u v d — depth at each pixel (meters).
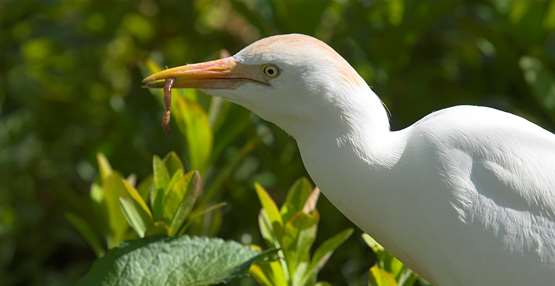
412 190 6.96
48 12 12.59
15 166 12.12
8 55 12.64
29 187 12.07
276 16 10.65
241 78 7.16
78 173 12.02
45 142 12.33
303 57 6.96
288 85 7.00
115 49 12.59
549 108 10.20
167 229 7.77
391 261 7.88
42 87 12.55
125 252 7.50
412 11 10.70
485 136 6.94
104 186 8.43
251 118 9.87
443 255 6.98
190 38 12.38
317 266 7.86
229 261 7.42
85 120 12.32
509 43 11.10
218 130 9.05
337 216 10.05
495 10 10.95
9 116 12.45
